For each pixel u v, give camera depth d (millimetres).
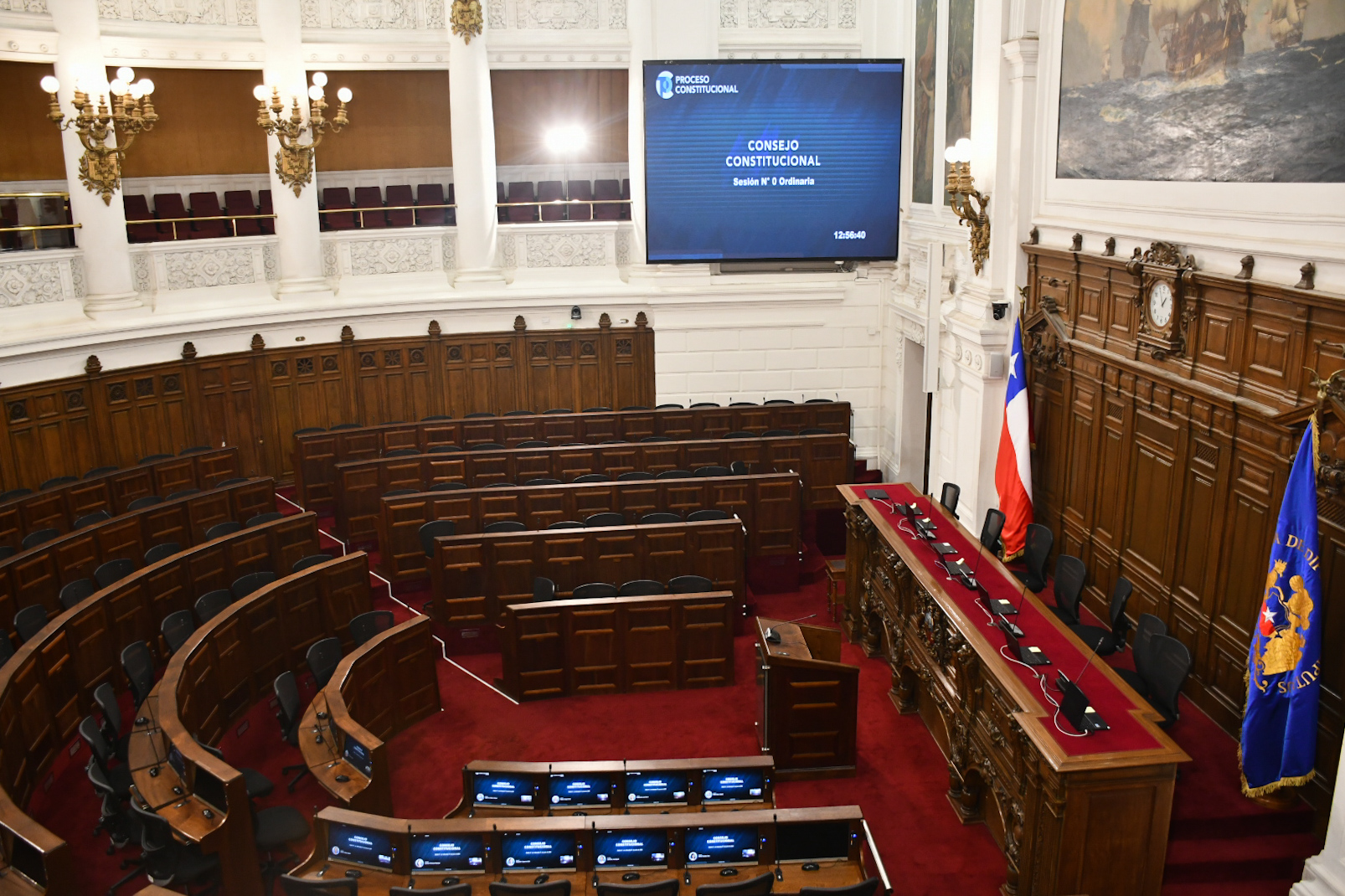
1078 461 10820
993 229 11867
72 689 9156
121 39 14680
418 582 12609
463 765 9125
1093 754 6422
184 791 7238
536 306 16938
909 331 15578
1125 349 9711
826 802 8406
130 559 11188
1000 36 11297
